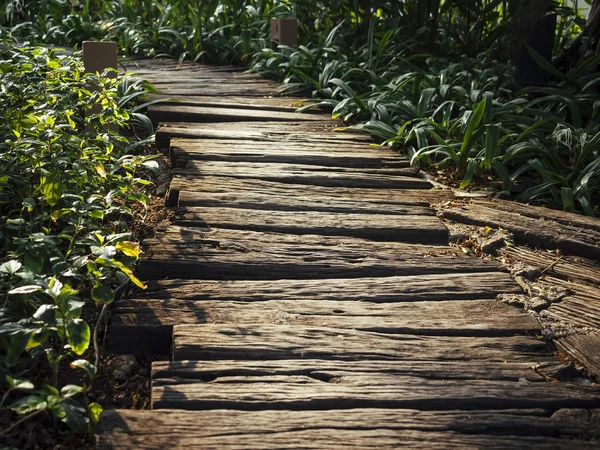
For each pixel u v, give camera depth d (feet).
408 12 23.12
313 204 11.84
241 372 7.21
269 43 25.20
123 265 8.05
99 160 11.12
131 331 7.94
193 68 24.03
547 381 7.34
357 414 6.65
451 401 6.89
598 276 9.96
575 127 15.21
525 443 6.40
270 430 6.37
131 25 28.09
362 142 15.84
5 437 6.51
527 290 9.32
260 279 9.51
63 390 5.99
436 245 10.94
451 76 19.40
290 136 15.80
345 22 24.35
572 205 12.51
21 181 10.23
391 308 8.66
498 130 13.67
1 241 10.12
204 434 6.28
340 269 9.64
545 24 18.62
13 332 6.37
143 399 7.21
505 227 11.32
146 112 16.75
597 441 6.50
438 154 15.12
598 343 8.06
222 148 14.37
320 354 7.58
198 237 10.28
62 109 12.32
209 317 8.23
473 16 24.06
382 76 19.33
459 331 8.21
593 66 18.02
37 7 29.58
